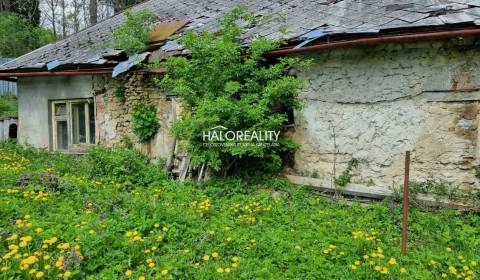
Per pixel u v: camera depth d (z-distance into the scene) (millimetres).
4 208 3984
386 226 4410
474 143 4848
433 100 5016
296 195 5332
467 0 5117
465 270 3256
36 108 9102
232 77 5809
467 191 4809
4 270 2844
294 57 5859
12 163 7141
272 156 5762
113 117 8125
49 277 2898
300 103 5664
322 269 3219
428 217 4480
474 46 4746
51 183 5020
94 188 5262
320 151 5844
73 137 8891
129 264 3162
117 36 7621
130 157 6508
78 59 8031
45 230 3572
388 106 5277
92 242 3305
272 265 3279
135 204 4430
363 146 5488
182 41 5930
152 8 10320
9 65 9039
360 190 5367
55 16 27656
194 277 3070
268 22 6559
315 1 6938
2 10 23578
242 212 4773
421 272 3244
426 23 4684
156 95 7578
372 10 5629
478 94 4777
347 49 5484
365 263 3314
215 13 8477
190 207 4707
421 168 5133
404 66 5141
